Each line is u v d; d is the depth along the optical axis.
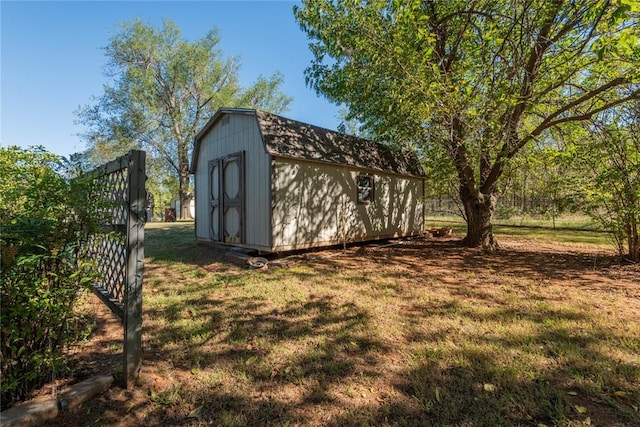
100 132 18.16
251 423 1.80
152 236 11.02
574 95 6.37
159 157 19.62
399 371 2.33
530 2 4.67
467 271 5.52
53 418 1.82
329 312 3.52
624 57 5.03
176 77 18.73
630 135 5.44
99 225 2.25
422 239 10.23
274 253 6.91
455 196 9.89
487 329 3.04
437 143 6.82
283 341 2.82
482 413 1.87
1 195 2.14
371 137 11.09
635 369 2.30
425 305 3.74
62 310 1.98
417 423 1.79
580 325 3.11
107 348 2.70
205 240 8.63
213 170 8.22
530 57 5.67
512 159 6.91
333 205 7.86
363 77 7.06
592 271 5.47
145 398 2.03
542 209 7.32
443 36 7.05
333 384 2.17
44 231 1.94
